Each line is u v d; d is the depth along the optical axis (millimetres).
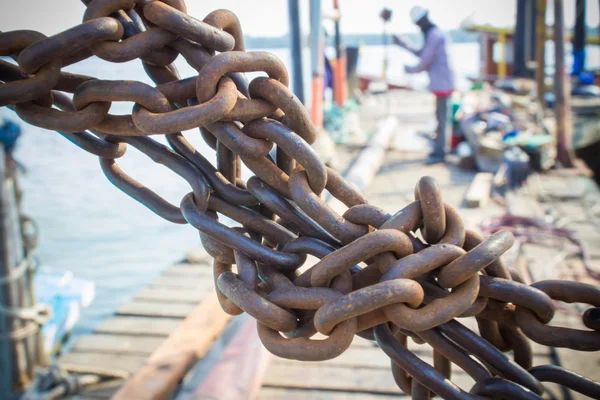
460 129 10828
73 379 4863
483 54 19062
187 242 8922
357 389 3570
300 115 890
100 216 9992
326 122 11242
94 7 853
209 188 989
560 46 8883
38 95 854
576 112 12078
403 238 842
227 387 3340
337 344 815
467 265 816
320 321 812
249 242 915
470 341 907
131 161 11461
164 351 3877
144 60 918
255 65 864
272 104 888
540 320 923
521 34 16656
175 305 5848
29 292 5281
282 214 952
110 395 4781
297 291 859
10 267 5082
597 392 960
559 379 983
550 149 8977
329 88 11945
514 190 7859
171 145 1000
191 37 861
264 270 930
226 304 960
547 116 11164
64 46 819
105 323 5625
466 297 821
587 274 5066
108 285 7684
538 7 11086
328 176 932
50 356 5777
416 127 13133
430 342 937
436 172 9109
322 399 3492
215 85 851
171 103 904
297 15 7578
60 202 10680
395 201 7785
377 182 8734
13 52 877
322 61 8891
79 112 861
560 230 5910
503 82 15547
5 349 5137
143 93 837
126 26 894
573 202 7402
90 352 5258
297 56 7750
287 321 858
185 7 902
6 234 5062
